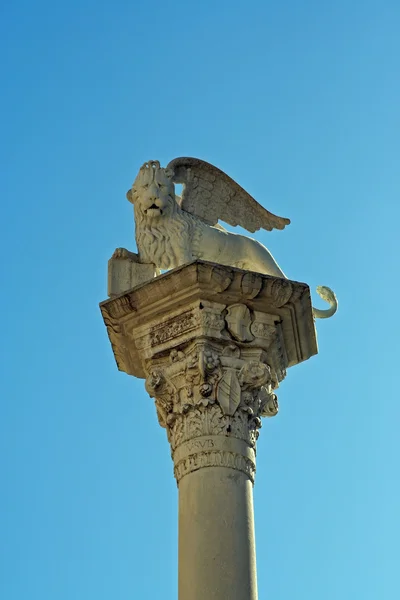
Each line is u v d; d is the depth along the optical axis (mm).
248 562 21469
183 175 26375
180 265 24078
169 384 23547
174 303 23766
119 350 25094
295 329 24641
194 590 21016
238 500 22109
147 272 25047
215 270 23406
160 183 25453
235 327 23672
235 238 25656
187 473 22484
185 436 22906
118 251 25062
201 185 26562
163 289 23688
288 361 25453
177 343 23609
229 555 21359
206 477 22250
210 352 23344
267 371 23594
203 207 26453
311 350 25422
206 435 22719
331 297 26594
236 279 23578
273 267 25656
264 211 26984
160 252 25078
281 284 23828
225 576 21094
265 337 23922
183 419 23141
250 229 26828
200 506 21906
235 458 22562
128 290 24000
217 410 22969
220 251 25391
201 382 23125
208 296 23656
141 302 23938
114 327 24453
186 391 23281
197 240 25281
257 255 25625
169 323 23875
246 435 23000
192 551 21438
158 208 25203
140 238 25344
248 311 23953
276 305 24000
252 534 21922
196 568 21219
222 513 21828
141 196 25359
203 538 21500
